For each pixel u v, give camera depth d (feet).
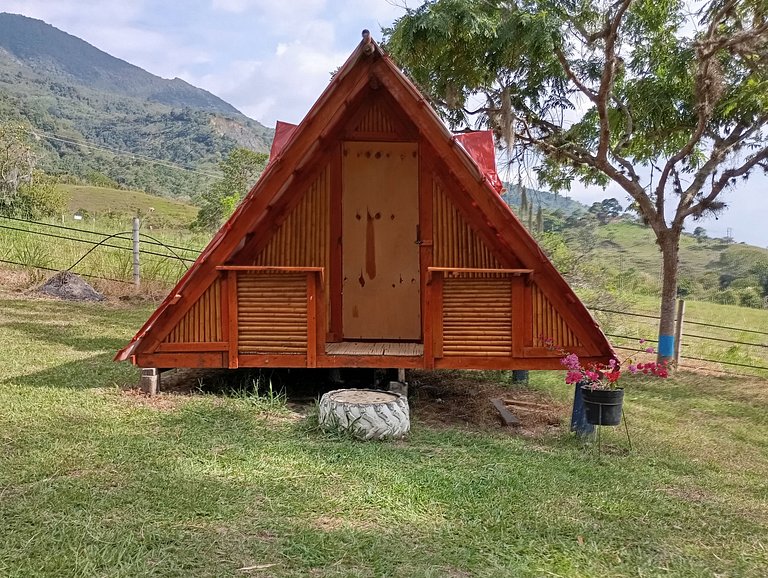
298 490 11.73
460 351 18.11
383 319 20.99
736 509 12.50
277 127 22.72
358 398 16.24
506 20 26.73
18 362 21.02
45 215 94.48
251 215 17.90
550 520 11.14
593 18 27.17
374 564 9.12
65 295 37.24
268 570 8.83
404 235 20.81
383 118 19.72
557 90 29.43
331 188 19.90
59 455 12.74
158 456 13.07
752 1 25.62
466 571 9.13
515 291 17.92
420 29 26.91
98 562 8.80
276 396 18.71
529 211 30.73
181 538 9.57
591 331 17.66
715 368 31.09
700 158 31.19
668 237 29.12
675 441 17.80
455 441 15.75
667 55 27.71
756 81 26.48
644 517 11.65
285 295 18.26
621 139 30.48
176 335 18.29
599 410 15.81
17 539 9.29
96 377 19.58
